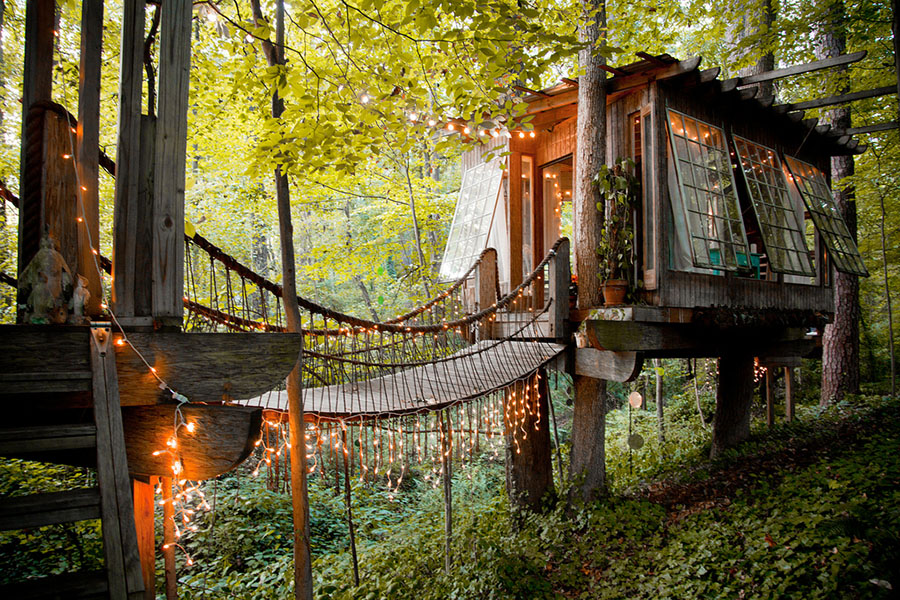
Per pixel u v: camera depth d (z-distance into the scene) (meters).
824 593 3.32
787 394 9.17
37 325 1.72
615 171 5.42
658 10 8.11
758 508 4.93
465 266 7.66
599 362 5.51
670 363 13.02
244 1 4.88
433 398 4.57
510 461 6.50
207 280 6.86
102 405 1.71
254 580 5.31
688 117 5.62
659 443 9.18
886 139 8.77
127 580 1.55
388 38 3.27
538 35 3.09
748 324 5.67
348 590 4.76
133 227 2.02
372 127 3.29
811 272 6.75
